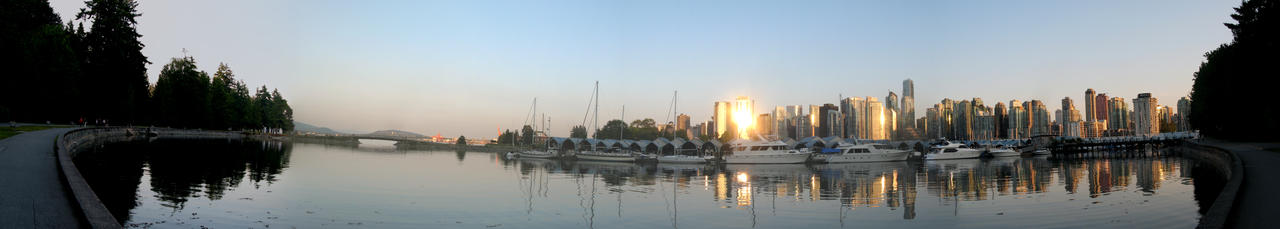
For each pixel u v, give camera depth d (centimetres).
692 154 9475
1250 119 6638
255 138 13062
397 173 4462
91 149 5309
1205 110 8081
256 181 3272
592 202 2886
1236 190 1762
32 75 6700
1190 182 3544
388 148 12838
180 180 3080
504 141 15812
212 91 11706
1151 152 9494
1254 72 5500
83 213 1249
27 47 6750
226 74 13312
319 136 16262
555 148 9594
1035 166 6072
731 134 16138
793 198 3108
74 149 4731
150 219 1959
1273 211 1470
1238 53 5862
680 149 9588
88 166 3644
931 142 11325
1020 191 3284
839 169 6050
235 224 1948
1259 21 5328
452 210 2462
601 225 2212
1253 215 1419
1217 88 7431
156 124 9956
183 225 1891
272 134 15000
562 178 4506
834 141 10412
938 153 7962
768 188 3716
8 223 1184
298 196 2702
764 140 7762
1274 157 3759
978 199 2947
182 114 10388
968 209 2570
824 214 2497
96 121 8125
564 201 2905
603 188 3666
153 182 2928
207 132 11131
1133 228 1966
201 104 10781
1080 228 2003
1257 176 2338
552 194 3225
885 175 4938
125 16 8706
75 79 7481
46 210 1342
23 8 7100
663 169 6103
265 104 15300
